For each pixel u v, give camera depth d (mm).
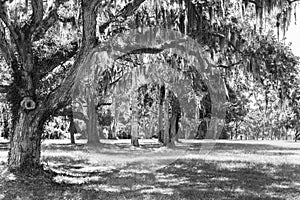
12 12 9773
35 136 8586
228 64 16516
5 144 22609
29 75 8586
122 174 9219
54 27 10555
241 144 27734
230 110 22734
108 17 10742
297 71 18266
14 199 6336
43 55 9656
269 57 16234
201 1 11094
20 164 8438
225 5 12000
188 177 9117
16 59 8719
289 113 39438
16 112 8711
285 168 11453
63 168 10188
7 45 8578
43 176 8359
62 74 10969
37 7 8531
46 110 8484
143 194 6953
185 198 6652
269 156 15867
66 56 9719
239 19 13742
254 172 10344
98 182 8180
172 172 9812
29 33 8672
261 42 15789
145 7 11172
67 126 29594
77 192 7027
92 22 7715
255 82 18656
